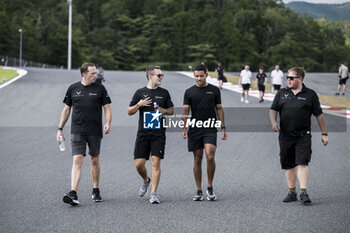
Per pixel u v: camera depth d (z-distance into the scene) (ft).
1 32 310.86
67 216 20.49
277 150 38.40
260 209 21.65
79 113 23.75
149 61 435.12
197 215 20.70
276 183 27.04
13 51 313.73
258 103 74.38
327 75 160.15
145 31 446.19
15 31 314.96
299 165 23.16
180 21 432.66
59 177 28.35
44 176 28.55
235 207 22.03
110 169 30.78
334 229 18.63
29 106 67.10
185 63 407.85
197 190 23.89
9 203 22.56
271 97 83.66
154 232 18.29
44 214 20.77
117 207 22.04
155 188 23.13
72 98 24.06
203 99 24.26
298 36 431.84
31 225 19.16
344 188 25.72
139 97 24.21
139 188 25.94
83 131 23.59
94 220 19.92
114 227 18.93
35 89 86.48
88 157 35.12
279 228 18.78
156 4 478.59
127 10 484.33
